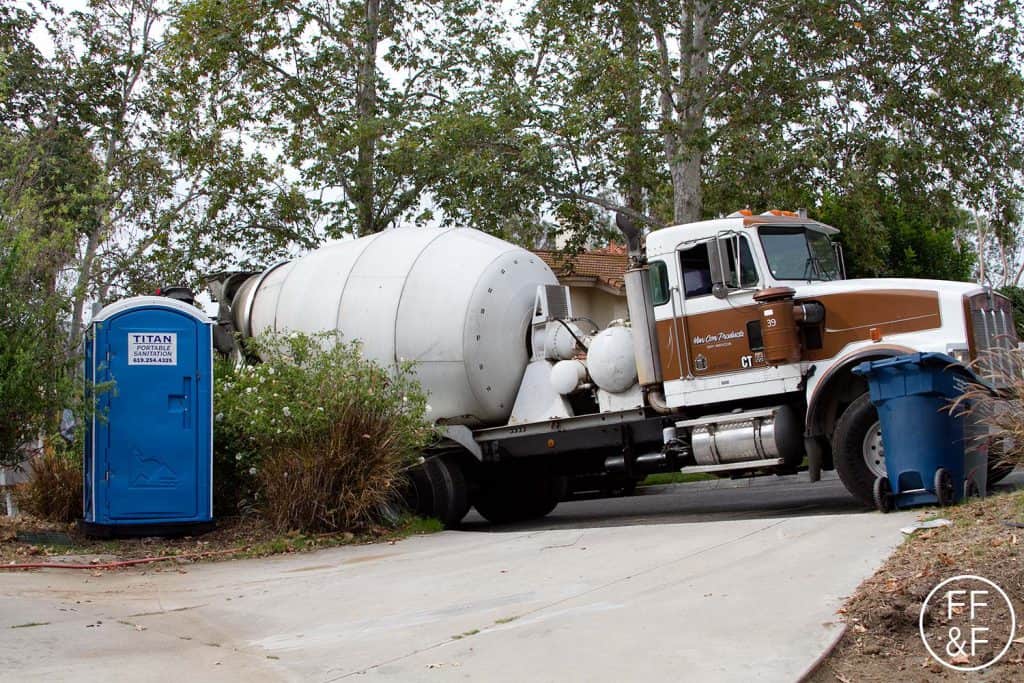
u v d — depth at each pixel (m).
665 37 21.41
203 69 21.80
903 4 20.41
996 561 6.57
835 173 20.81
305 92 22.55
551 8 21.19
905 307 10.64
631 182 21.09
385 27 22.83
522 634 6.24
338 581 8.67
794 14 20.62
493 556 9.28
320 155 21.88
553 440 12.91
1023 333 13.46
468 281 13.29
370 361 12.58
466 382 13.16
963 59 20.36
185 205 22.83
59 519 12.07
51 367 10.70
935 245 24.42
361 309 13.73
